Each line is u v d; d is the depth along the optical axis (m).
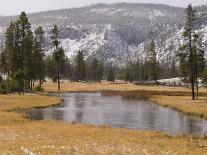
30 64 99.31
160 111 60.69
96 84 157.25
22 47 94.12
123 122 47.19
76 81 182.00
